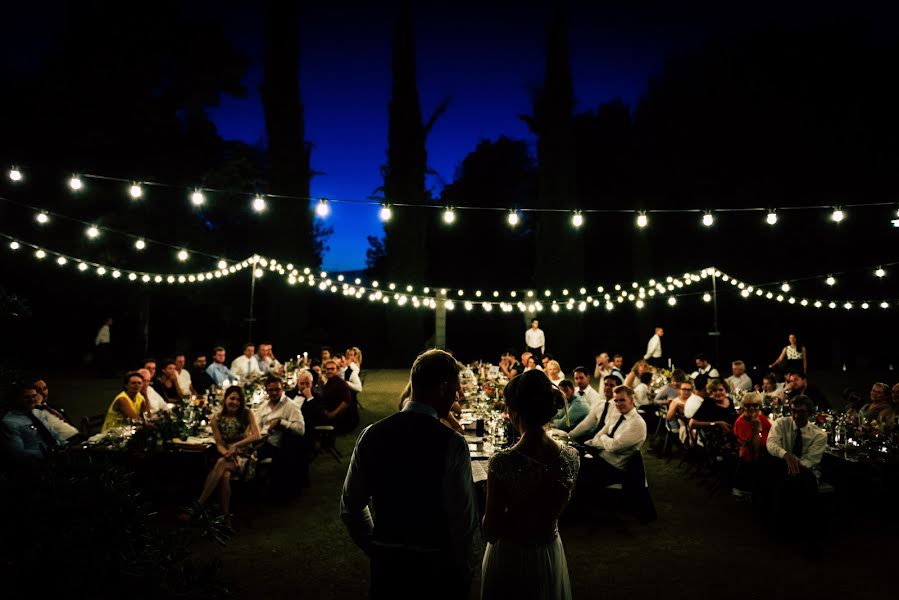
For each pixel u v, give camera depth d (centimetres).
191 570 217
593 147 2553
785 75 2066
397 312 2330
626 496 584
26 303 256
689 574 469
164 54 1795
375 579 241
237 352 2219
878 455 587
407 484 238
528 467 259
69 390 1441
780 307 2125
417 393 254
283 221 2186
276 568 482
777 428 542
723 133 2162
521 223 2769
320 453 866
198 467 621
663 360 2102
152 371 840
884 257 1933
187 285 1950
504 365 1161
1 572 190
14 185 1593
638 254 2364
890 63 1945
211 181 1941
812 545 498
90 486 202
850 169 1969
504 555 265
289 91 2222
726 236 2188
